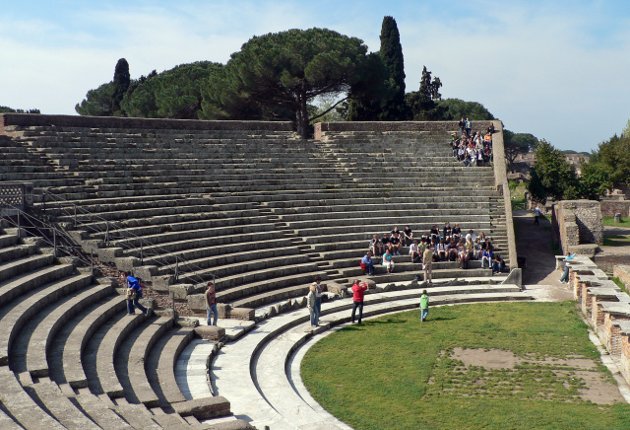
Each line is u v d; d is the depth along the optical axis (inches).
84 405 561.6
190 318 954.1
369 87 2201.0
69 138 1365.7
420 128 1899.6
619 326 842.2
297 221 1441.9
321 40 2135.8
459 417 697.6
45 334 714.8
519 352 928.3
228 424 564.1
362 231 1481.3
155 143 1510.8
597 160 3248.0
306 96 2217.0
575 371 850.8
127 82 2999.5
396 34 2659.9
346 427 662.5
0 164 1158.3
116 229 1143.6
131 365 739.4
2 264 867.4
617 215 2242.9
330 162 1702.8
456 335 1013.2
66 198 1160.8
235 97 2165.4
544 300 1268.5
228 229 1309.1
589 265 1375.5
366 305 1194.6
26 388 560.7
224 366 829.8
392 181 1668.3
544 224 2165.4
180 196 1355.8
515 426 672.4
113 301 907.4
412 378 821.2
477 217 1582.2
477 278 1386.6
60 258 957.2
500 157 1727.4
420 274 1376.7
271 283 1202.0
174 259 1132.5
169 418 582.6
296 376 828.6
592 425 673.0
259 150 1664.6
